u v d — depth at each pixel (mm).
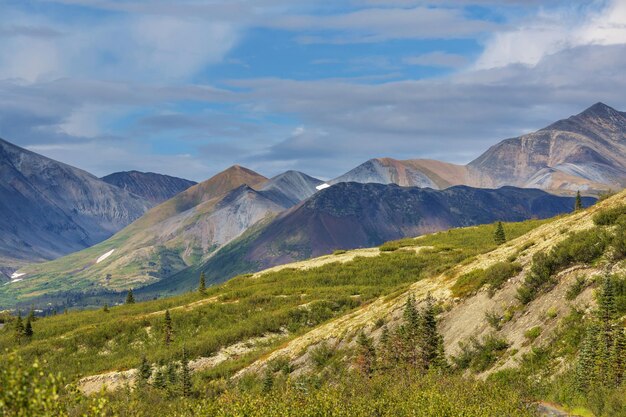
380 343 61219
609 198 61281
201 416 35844
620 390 32844
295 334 96625
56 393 15016
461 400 35094
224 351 99312
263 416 33812
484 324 52094
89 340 116562
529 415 32031
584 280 45281
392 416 35938
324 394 36688
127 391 70688
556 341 41812
